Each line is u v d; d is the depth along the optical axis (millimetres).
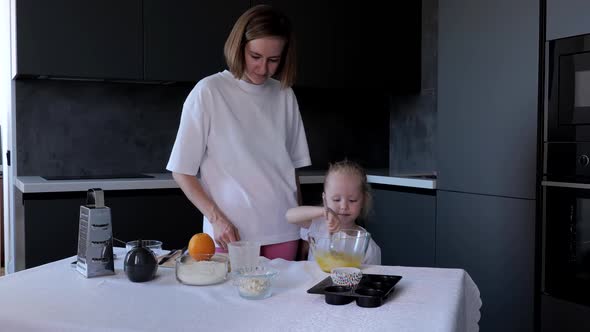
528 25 2518
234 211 1808
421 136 3701
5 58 3287
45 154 3168
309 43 3369
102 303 1170
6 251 3500
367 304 1151
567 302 2414
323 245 1437
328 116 3885
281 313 1111
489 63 2701
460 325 1195
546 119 2480
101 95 3275
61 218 2650
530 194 2529
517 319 2590
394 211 3256
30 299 1195
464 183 2828
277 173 1879
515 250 2594
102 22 2887
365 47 3523
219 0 3141
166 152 3449
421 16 3689
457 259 2867
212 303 1178
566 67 2395
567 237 2418
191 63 3100
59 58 2812
